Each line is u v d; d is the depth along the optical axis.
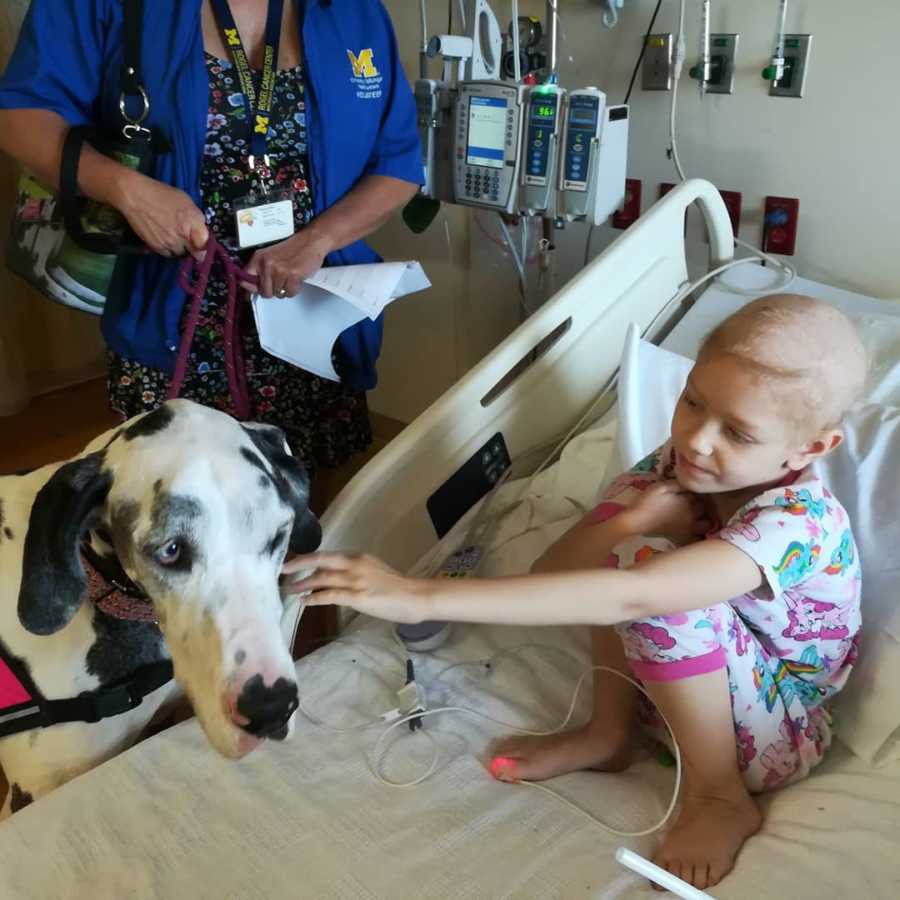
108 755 1.24
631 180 2.13
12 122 1.49
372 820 1.04
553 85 1.89
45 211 1.67
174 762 1.12
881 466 1.19
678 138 2.03
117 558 1.04
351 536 1.38
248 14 1.54
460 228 2.48
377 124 1.71
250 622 0.90
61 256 1.66
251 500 0.94
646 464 1.24
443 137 2.04
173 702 1.33
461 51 1.95
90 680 1.16
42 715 1.17
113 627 1.14
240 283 1.59
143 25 1.46
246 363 1.70
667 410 1.50
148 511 0.92
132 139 1.50
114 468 0.97
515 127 1.90
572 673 1.27
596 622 0.99
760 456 1.00
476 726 1.19
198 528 0.92
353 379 1.85
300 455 1.87
